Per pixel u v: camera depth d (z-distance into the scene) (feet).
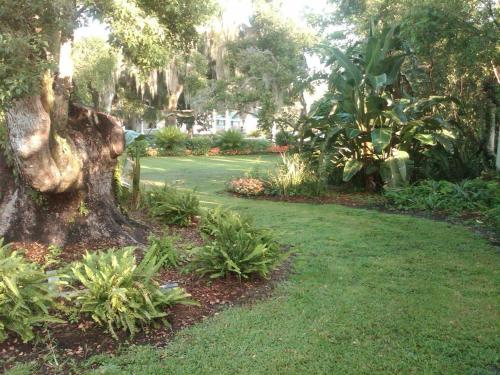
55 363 10.44
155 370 10.32
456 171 36.09
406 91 41.16
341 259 18.99
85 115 18.89
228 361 10.76
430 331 12.41
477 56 31.42
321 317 13.20
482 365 10.75
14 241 17.20
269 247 17.19
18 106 13.99
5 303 11.23
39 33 13.96
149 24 16.16
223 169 57.72
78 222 18.11
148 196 26.68
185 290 14.83
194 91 91.71
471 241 21.88
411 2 32.94
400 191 32.07
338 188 37.96
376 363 10.77
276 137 90.33
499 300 14.65
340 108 37.09
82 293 12.56
